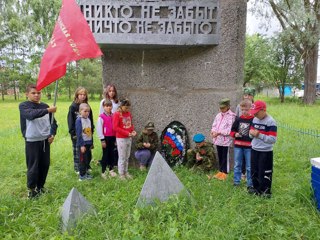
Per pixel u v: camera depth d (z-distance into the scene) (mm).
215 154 5496
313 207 3762
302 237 3203
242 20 5332
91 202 3961
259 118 4016
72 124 5340
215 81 5461
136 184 4613
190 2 5133
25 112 3992
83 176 5113
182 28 5184
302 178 4766
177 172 5309
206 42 5242
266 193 4113
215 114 5555
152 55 5656
